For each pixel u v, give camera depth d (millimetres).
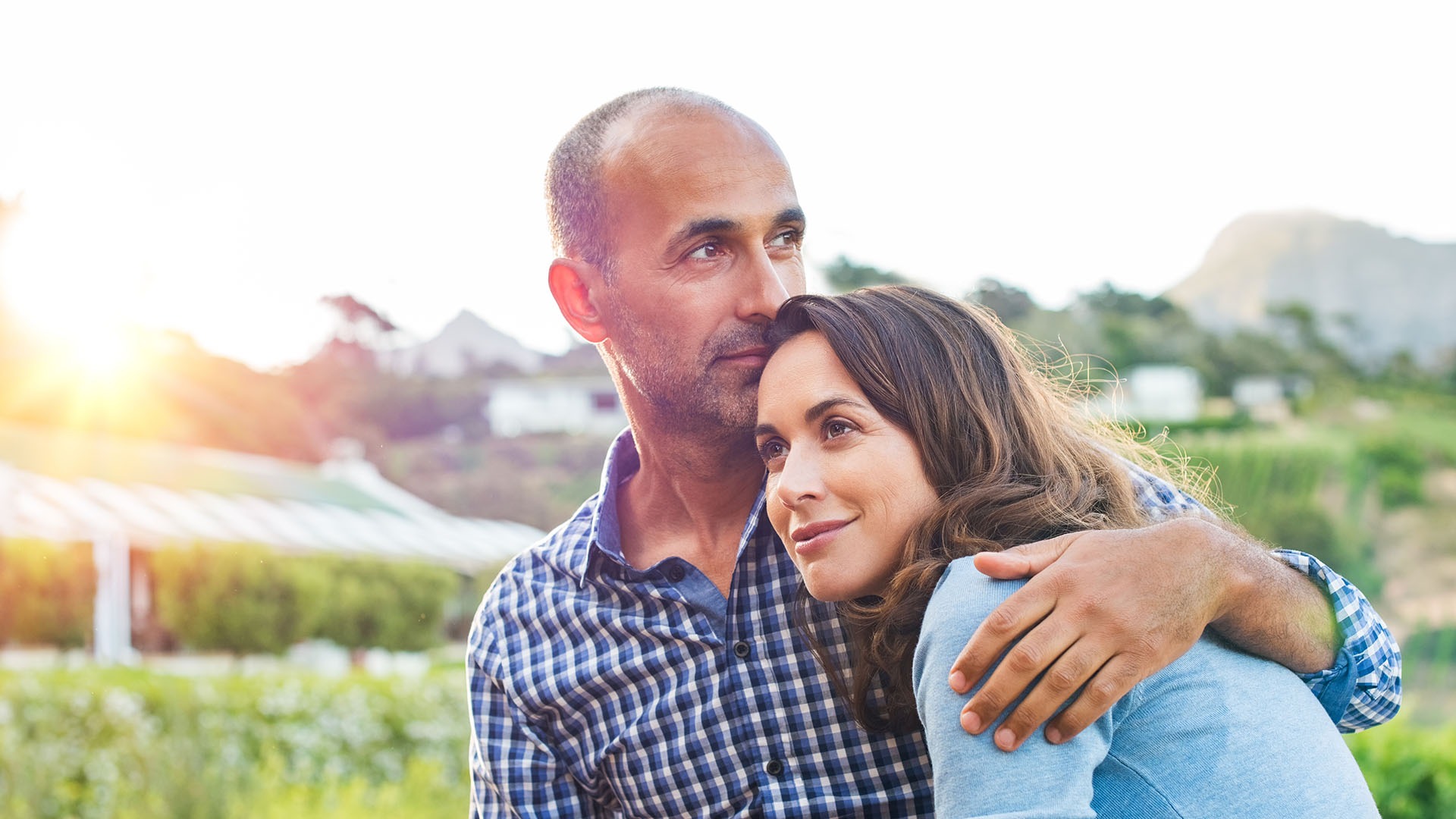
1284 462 18812
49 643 14695
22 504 15367
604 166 1943
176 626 15961
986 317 1742
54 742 7719
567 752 2045
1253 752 1348
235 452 33031
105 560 15898
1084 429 1875
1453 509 19172
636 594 1983
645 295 1914
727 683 1880
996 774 1278
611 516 2066
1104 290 27156
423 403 33719
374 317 34844
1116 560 1319
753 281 1883
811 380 1570
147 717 8336
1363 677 1588
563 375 34875
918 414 1546
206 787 7938
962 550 1488
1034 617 1288
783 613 1876
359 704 9703
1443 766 6777
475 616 2213
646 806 1940
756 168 1890
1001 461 1579
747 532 1900
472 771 2168
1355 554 18766
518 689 2055
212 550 16203
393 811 8547
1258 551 1493
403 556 22250
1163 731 1360
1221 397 24797
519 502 30625
